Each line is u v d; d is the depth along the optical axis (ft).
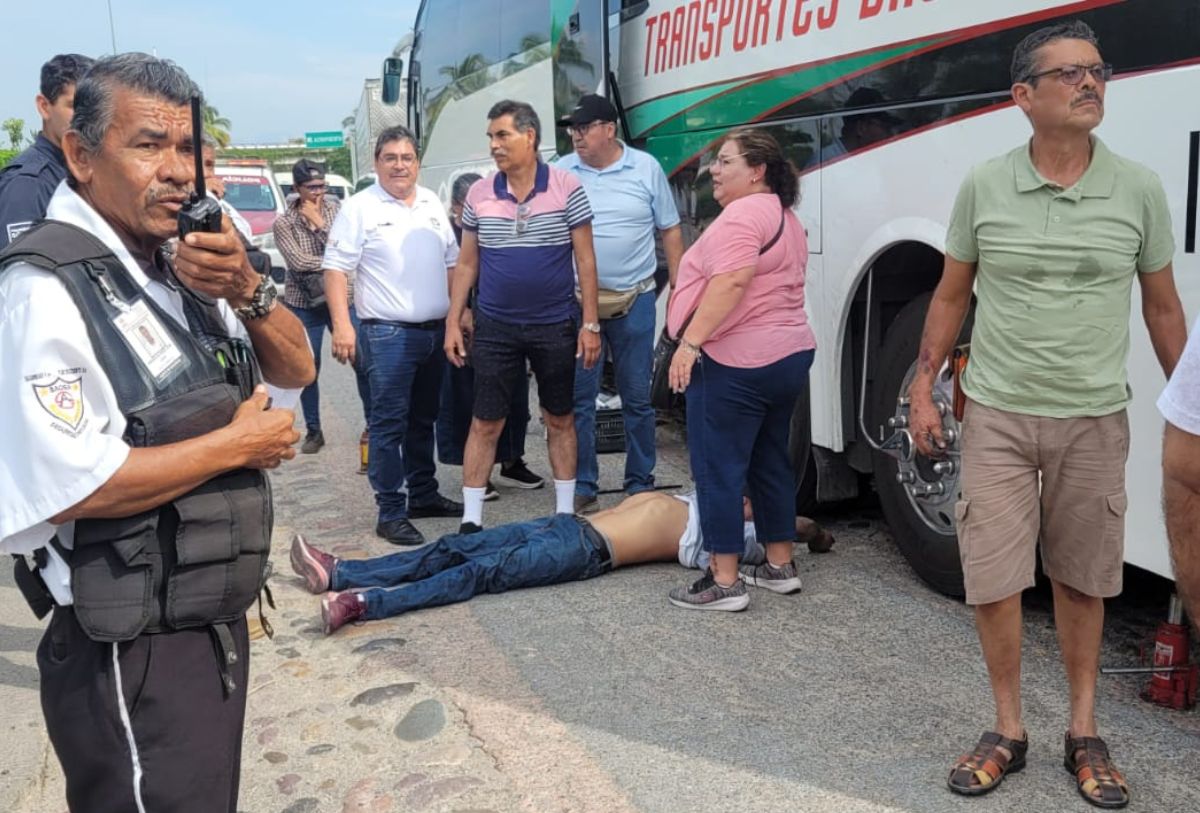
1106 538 9.46
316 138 114.21
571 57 23.77
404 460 19.34
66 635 6.23
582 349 17.22
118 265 6.14
